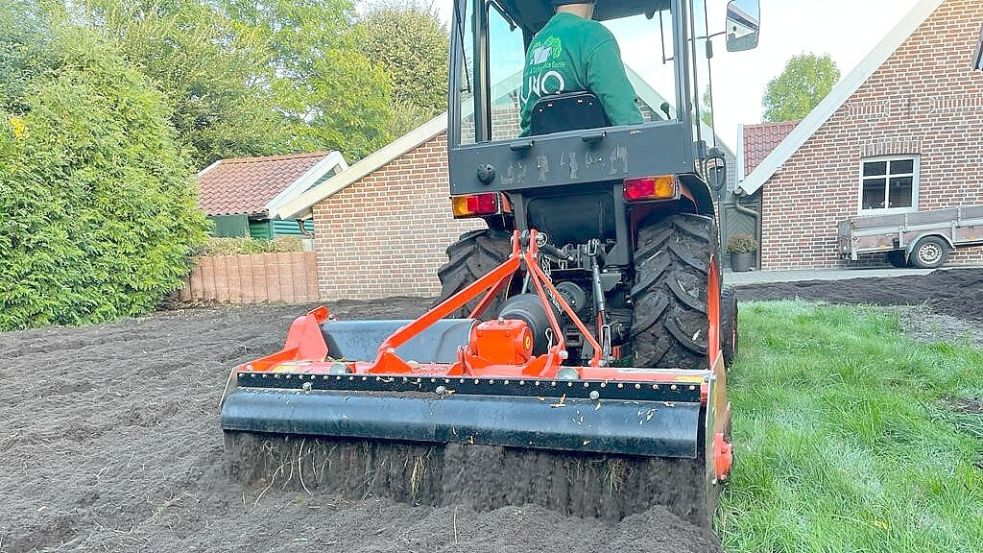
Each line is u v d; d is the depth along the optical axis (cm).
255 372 298
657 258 335
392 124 3334
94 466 354
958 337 585
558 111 345
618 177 324
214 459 342
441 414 263
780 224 1424
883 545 229
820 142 1388
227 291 1263
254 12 3098
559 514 249
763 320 680
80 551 247
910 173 1373
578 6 363
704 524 235
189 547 247
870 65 1341
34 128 1034
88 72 1142
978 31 1295
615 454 244
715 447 250
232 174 2081
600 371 263
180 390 541
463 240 403
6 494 315
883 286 994
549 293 329
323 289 1204
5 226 983
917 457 307
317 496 285
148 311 1192
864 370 454
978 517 245
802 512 254
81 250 1070
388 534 250
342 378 283
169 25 2417
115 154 1120
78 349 800
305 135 3048
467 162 350
